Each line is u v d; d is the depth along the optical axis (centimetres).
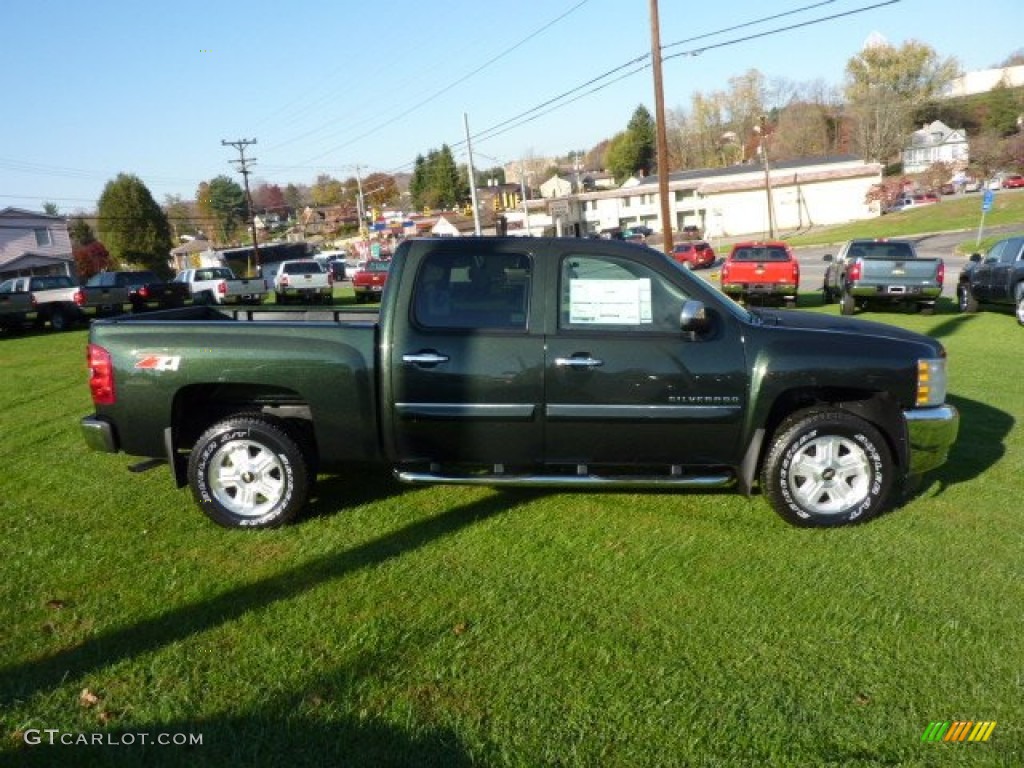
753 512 491
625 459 470
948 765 263
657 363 451
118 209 6550
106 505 521
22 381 1124
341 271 5884
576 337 455
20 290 2275
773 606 368
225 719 286
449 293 465
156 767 263
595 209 8381
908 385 461
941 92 9994
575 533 458
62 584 398
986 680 309
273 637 342
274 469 470
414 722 284
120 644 338
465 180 11538
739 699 298
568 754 267
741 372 453
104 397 467
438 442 470
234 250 6431
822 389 480
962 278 1714
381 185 12800
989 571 402
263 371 460
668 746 272
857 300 1853
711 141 11262
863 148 9206
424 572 407
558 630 348
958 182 8562
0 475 602
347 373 460
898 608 365
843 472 463
